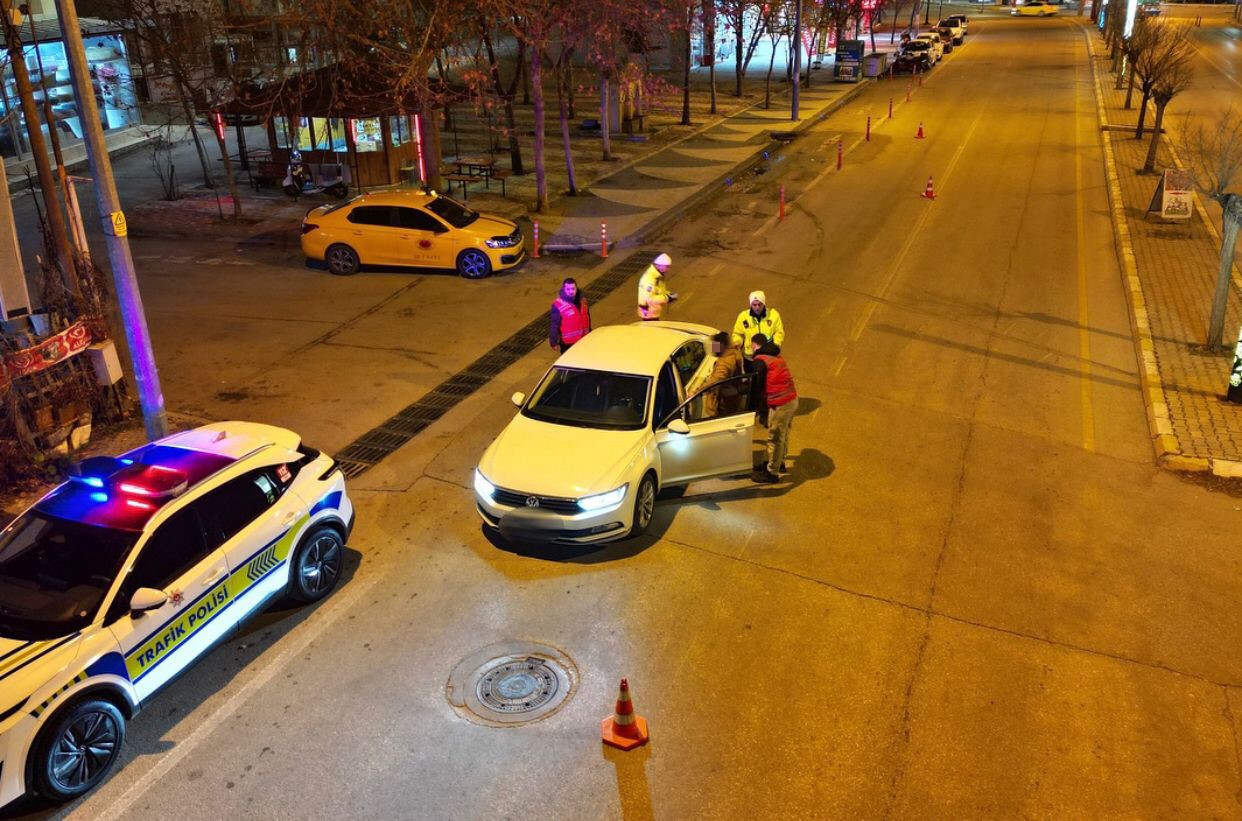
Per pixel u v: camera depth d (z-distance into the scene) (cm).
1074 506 935
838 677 683
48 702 559
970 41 6769
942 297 1611
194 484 696
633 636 732
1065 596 784
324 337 1448
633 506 837
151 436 968
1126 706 654
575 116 3584
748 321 1060
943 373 1284
